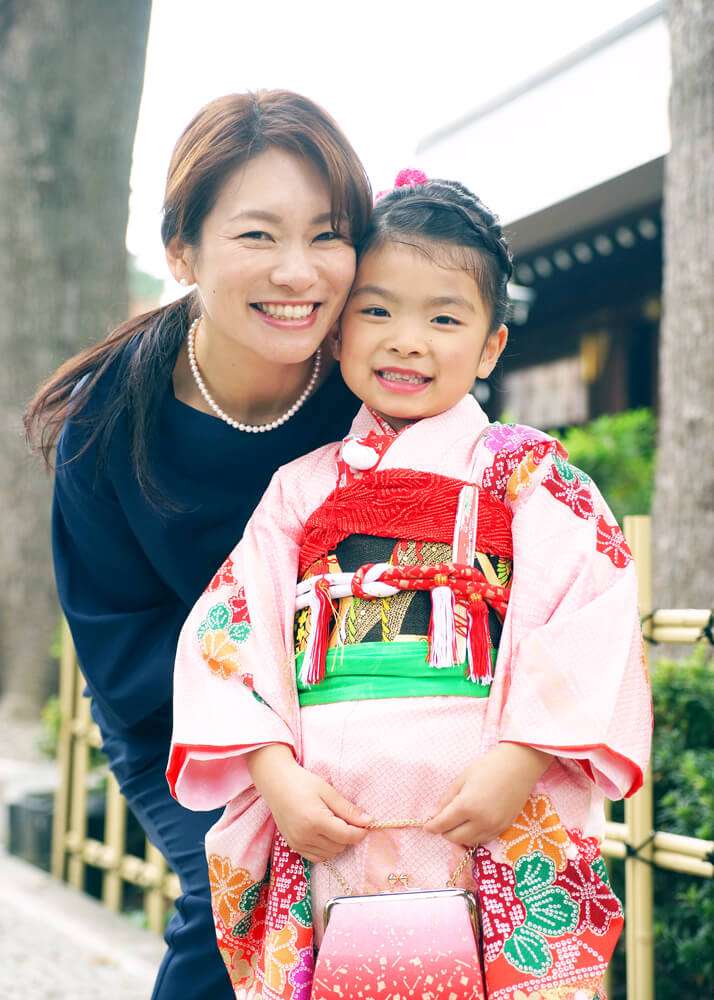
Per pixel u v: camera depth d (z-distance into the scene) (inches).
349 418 84.0
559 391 466.9
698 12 172.2
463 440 71.1
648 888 97.1
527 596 65.8
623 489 249.0
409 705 63.5
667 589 167.3
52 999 128.1
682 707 111.2
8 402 327.9
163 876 151.6
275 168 69.9
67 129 326.3
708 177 170.2
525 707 62.5
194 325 81.8
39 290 325.4
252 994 68.0
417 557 67.1
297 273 69.7
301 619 69.2
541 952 61.7
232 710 67.0
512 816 61.8
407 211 71.4
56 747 212.4
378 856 63.0
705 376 167.3
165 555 83.7
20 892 173.6
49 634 330.3
